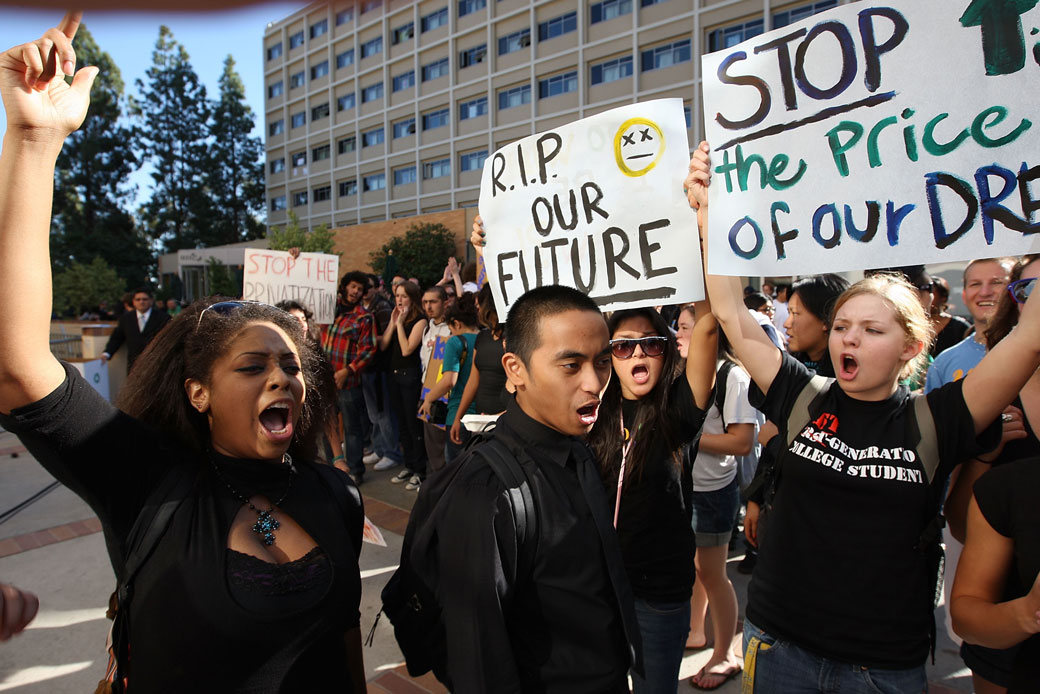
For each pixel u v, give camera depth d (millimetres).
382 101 44250
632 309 2395
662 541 2205
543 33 35344
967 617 1578
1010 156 1710
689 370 2254
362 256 35281
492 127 37750
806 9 26656
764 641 1955
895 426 1823
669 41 30594
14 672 3059
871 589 1769
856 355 1815
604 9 32844
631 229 2490
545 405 1480
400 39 42812
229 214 62062
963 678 2941
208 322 1483
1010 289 2221
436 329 5367
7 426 1244
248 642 1286
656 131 2426
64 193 51719
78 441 1286
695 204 2270
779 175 2078
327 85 48219
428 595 1470
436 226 31547
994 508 1585
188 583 1289
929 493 1761
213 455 1468
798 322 3293
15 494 5707
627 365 2252
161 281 47906
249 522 1417
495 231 2922
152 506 1343
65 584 3939
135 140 56688
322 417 1725
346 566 1499
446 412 4949
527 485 1422
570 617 1404
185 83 59000
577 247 2635
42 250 1210
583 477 1514
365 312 5859
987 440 1771
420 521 1556
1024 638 1463
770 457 2424
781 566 1932
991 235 1742
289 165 52719
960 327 4277
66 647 3262
